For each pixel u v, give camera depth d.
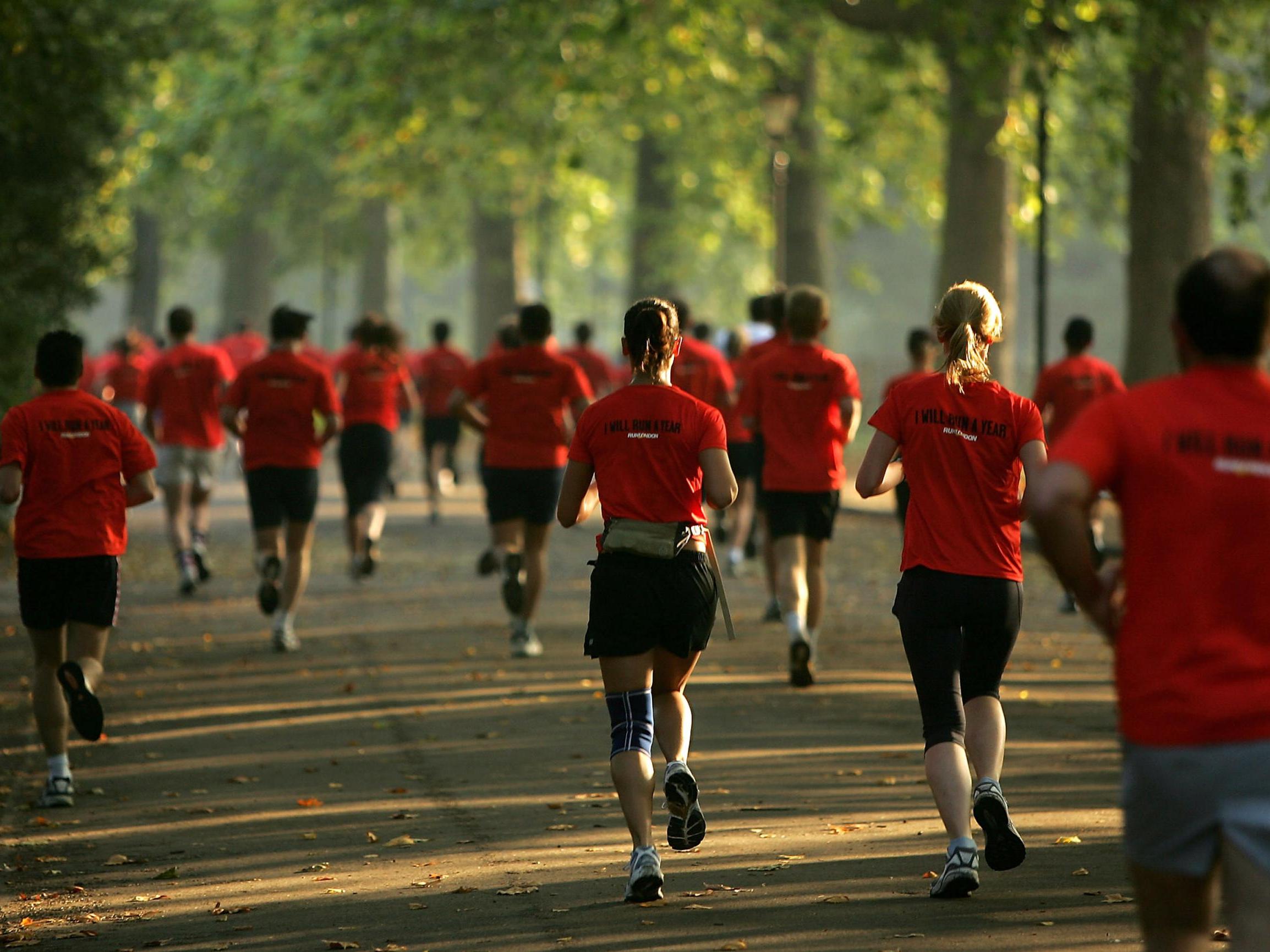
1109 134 84.50
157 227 165.25
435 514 76.88
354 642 44.12
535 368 41.16
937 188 126.81
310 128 114.69
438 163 126.44
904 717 33.56
